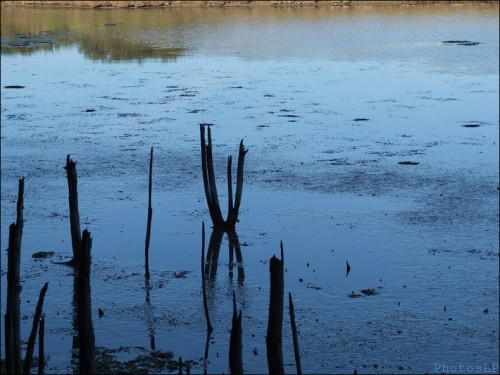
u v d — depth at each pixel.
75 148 26.72
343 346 14.05
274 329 9.79
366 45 51.62
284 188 22.44
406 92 36.19
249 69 43.28
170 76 41.19
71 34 57.78
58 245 18.78
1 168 24.30
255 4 72.38
